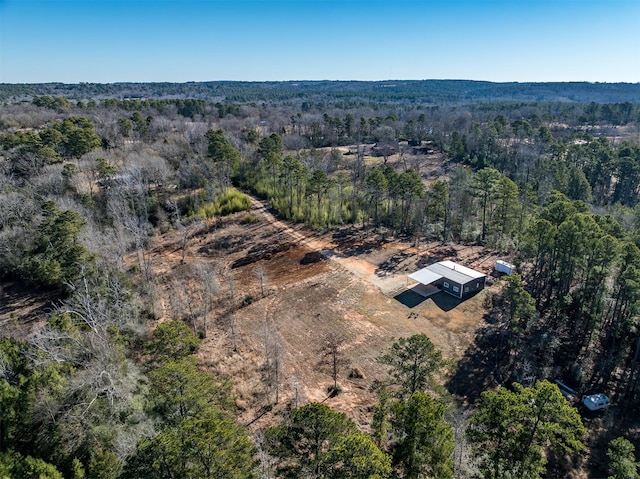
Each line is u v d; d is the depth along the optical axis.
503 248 57.22
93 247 46.28
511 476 21.05
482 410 22.88
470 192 63.75
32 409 23.52
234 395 31.05
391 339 39.19
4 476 19.12
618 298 36.84
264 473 19.00
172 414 22.86
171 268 54.91
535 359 36.75
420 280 46.50
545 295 44.72
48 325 32.81
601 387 34.75
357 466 16.42
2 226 52.47
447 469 18.69
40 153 64.50
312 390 32.84
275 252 59.78
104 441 23.03
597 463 28.67
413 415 19.67
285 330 41.28
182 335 28.67
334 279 51.06
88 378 24.66
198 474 16.73
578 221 39.56
